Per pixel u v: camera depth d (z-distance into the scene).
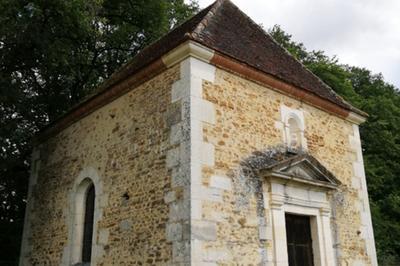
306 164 8.20
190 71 6.99
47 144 11.05
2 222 13.79
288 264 7.39
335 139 9.66
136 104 8.06
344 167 9.60
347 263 8.57
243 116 7.60
